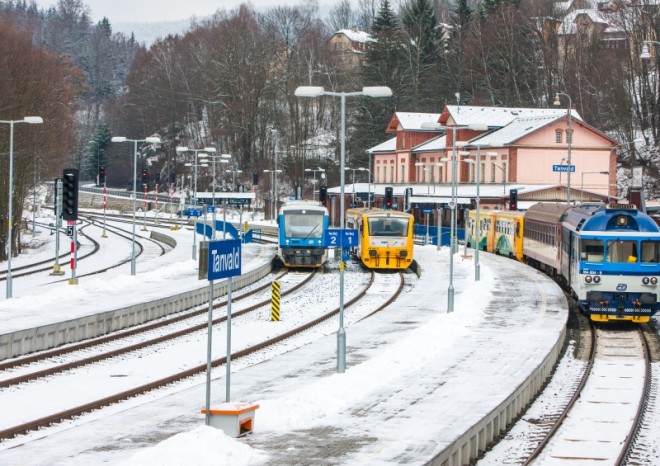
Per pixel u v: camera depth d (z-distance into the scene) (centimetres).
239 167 18400
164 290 5906
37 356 3959
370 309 5612
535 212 7862
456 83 17400
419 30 17962
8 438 2645
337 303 5903
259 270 7444
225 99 18488
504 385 3052
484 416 2606
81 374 3662
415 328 4516
